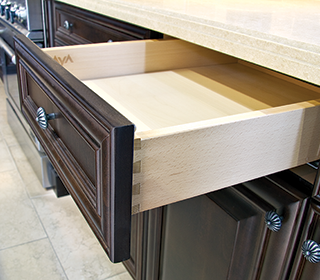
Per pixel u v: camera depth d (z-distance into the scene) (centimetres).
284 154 47
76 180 45
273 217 52
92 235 129
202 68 88
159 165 38
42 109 52
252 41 48
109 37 98
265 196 55
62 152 50
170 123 57
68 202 145
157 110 62
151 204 39
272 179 56
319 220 51
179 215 73
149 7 68
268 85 78
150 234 86
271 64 46
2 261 114
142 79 77
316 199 50
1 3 159
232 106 65
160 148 37
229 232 60
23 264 114
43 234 127
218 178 43
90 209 42
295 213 52
